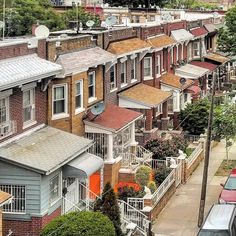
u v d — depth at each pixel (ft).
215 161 133.69
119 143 111.34
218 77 216.33
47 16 213.46
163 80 155.94
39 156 77.97
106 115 108.88
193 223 95.55
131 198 93.25
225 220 79.05
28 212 75.56
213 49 228.22
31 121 88.02
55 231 68.74
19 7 210.79
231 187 99.50
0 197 63.98
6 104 80.48
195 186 115.85
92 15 238.89
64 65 93.09
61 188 82.12
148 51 141.90
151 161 118.11
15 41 87.15
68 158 80.07
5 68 78.28
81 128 101.71
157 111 148.46
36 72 82.58
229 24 221.87
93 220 69.92
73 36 107.14
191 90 168.35
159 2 329.93
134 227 85.05
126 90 130.41
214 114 133.28
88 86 106.11
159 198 99.25
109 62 113.09
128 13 262.06
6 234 75.92
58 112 95.96
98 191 98.78
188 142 140.97
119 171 106.63
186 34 181.68
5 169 75.25
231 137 130.52
